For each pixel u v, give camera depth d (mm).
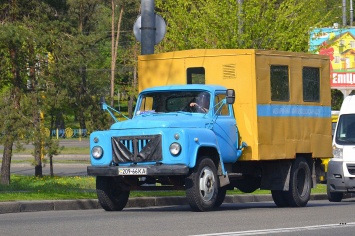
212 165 22109
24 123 35594
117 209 23250
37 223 18422
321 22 41562
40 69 37156
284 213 21547
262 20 38281
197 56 24812
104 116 38750
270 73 24375
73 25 40219
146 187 22625
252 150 23750
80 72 38250
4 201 23344
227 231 16469
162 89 23672
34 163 37812
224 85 24234
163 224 17953
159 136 21406
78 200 24719
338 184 30531
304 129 25734
